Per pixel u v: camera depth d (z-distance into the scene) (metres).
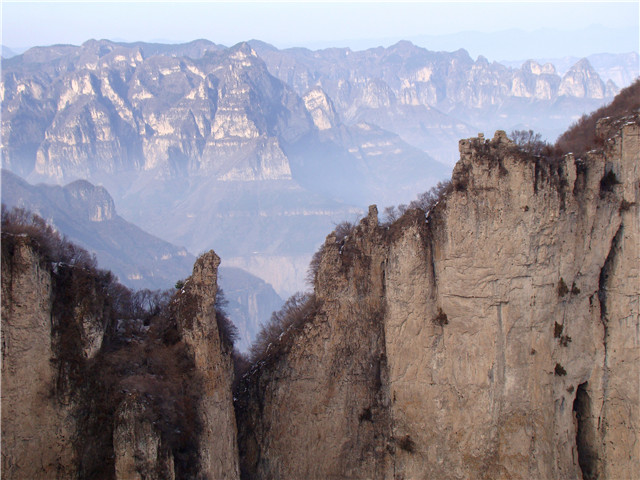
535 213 75.94
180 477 64.94
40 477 64.00
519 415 78.50
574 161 77.94
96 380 66.75
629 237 79.56
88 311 67.31
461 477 78.62
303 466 80.12
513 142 77.38
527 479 77.94
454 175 78.75
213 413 69.94
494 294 77.44
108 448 65.06
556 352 79.44
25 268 63.75
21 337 63.66
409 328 79.44
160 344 71.06
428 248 78.50
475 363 78.25
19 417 63.53
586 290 80.38
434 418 79.38
